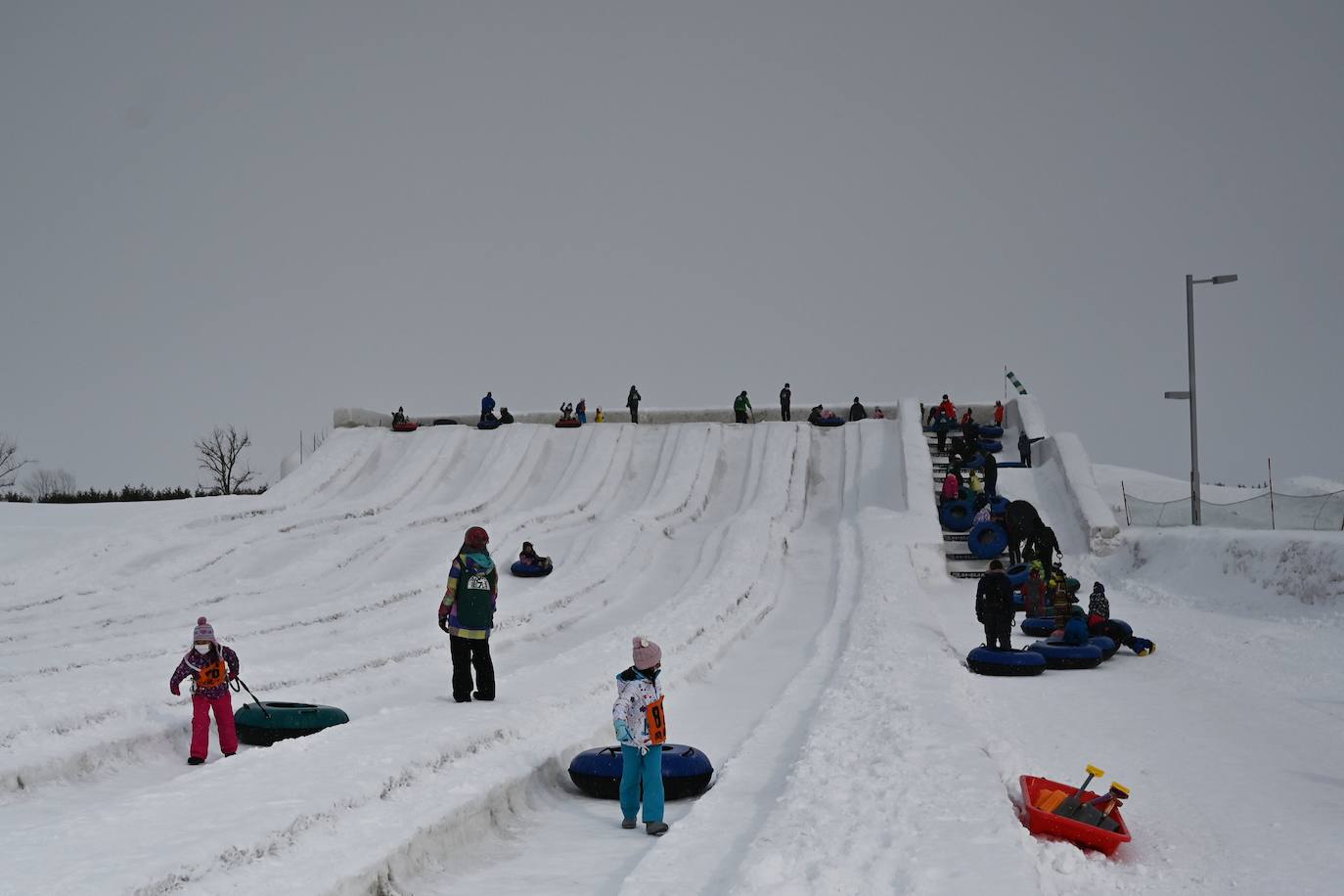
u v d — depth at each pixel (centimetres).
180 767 1223
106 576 3064
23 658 1692
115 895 661
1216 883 827
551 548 3416
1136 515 3997
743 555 3134
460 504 3947
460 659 1417
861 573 3027
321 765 1003
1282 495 3831
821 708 1387
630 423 5034
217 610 2488
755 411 5528
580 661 1802
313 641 2070
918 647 1933
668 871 812
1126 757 1238
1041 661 1845
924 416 5366
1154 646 2114
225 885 717
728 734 1434
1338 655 1978
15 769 1084
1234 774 1164
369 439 4750
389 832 855
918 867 728
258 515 3925
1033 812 921
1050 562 2580
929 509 3750
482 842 966
